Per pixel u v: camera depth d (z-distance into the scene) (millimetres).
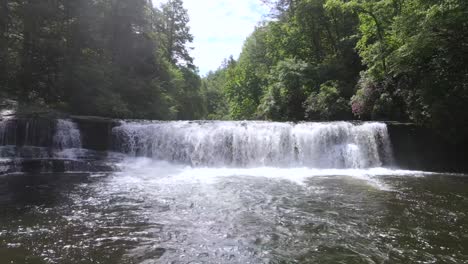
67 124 15289
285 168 14336
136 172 12703
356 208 7828
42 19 20703
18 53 20328
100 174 12109
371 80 19203
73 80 21062
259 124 15430
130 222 6766
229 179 11539
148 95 26797
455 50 13906
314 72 27141
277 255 5266
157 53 30703
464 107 13516
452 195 9094
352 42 26609
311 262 5012
